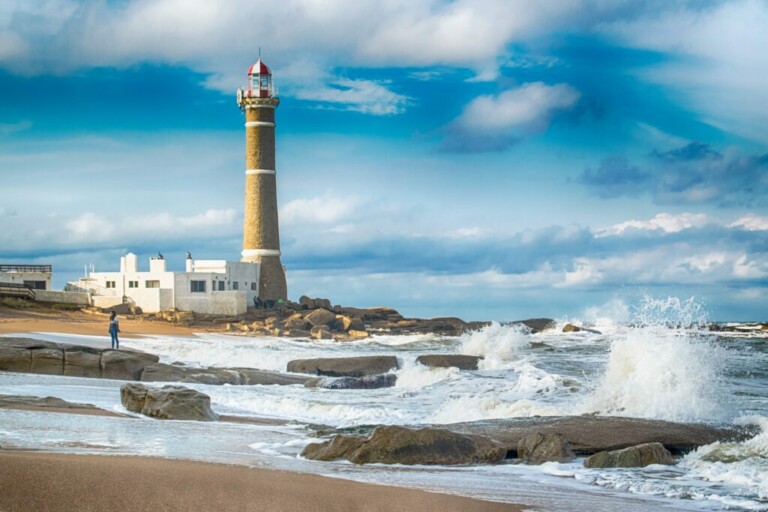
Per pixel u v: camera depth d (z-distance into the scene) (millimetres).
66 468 11039
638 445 15633
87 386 26469
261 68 80562
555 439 16000
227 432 18000
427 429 15742
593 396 21516
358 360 35750
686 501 12648
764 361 34344
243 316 74562
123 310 72688
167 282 74000
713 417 19500
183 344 45844
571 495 12875
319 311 75500
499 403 21672
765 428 17719
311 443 15859
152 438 16484
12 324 53688
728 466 14617
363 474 14055
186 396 20516
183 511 9984
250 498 10688
